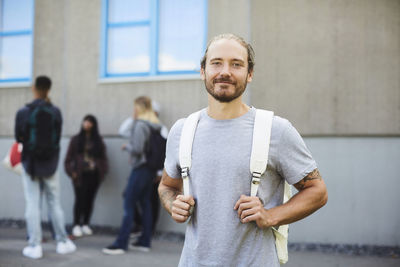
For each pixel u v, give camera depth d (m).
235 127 1.55
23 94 6.89
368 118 5.38
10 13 7.18
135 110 4.88
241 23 5.83
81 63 6.63
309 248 5.13
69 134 6.59
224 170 1.50
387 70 5.38
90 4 6.65
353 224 5.33
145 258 4.50
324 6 5.55
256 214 1.40
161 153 4.73
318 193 1.52
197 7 6.26
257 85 5.67
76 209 5.79
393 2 5.39
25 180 4.48
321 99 5.50
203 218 1.51
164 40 6.39
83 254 4.65
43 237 5.66
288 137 1.51
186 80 6.10
